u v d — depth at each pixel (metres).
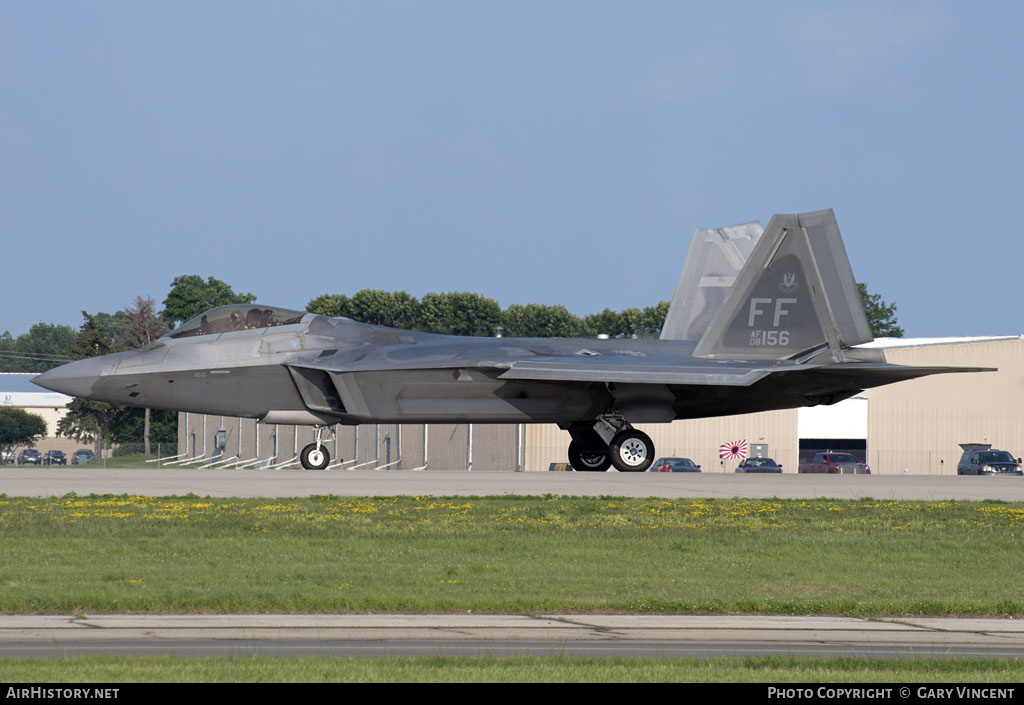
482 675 29.14
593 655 33.66
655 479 84.81
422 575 46.81
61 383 93.69
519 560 50.84
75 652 32.81
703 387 95.50
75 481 77.50
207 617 38.91
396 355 95.31
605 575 47.91
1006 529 61.84
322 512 63.47
